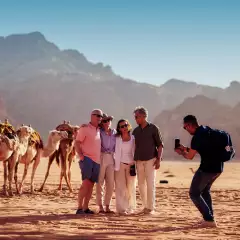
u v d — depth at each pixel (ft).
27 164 61.77
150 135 42.19
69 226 33.14
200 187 34.71
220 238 29.27
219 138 34.06
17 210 43.04
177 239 28.58
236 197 64.13
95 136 40.78
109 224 34.58
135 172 42.68
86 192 40.91
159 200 57.93
